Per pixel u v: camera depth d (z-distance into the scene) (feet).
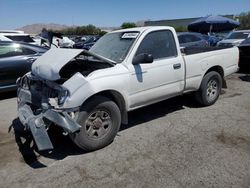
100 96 11.50
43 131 10.34
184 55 15.42
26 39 38.65
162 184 9.18
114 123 12.03
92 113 11.27
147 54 12.37
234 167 10.07
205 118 15.31
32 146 12.42
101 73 11.56
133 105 13.05
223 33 62.49
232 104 17.84
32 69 12.60
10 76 20.92
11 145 12.57
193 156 10.98
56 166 10.58
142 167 10.28
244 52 27.35
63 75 12.23
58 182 9.50
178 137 12.86
